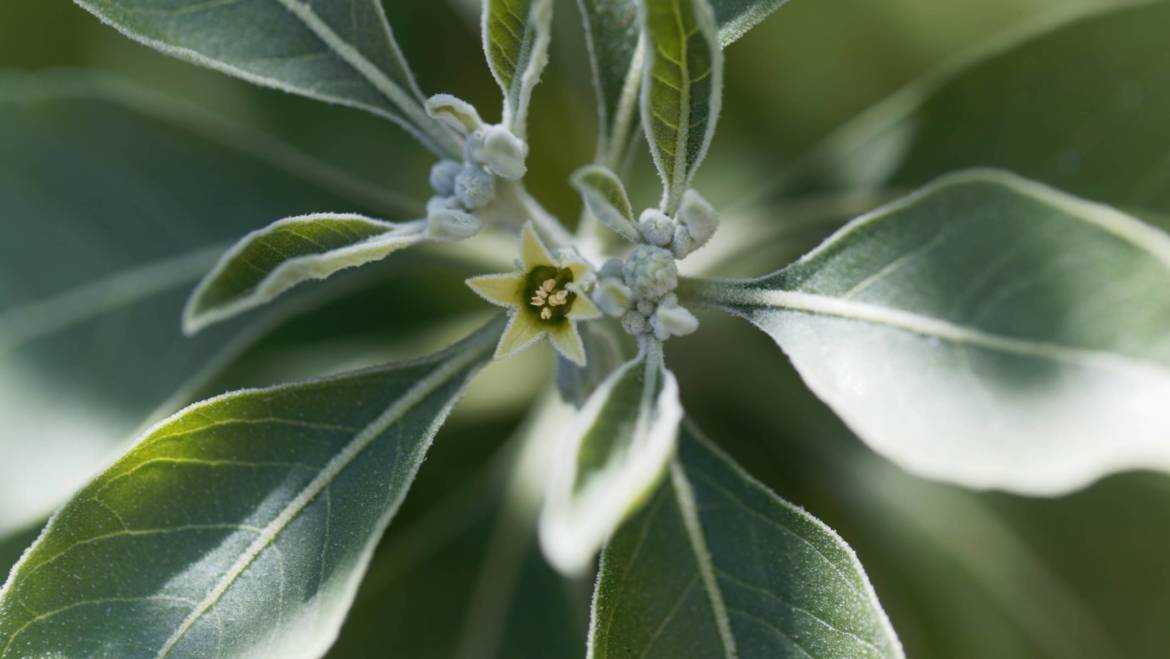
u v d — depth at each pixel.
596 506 0.22
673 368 0.30
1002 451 0.24
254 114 0.30
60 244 0.27
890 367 0.24
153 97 0.28
